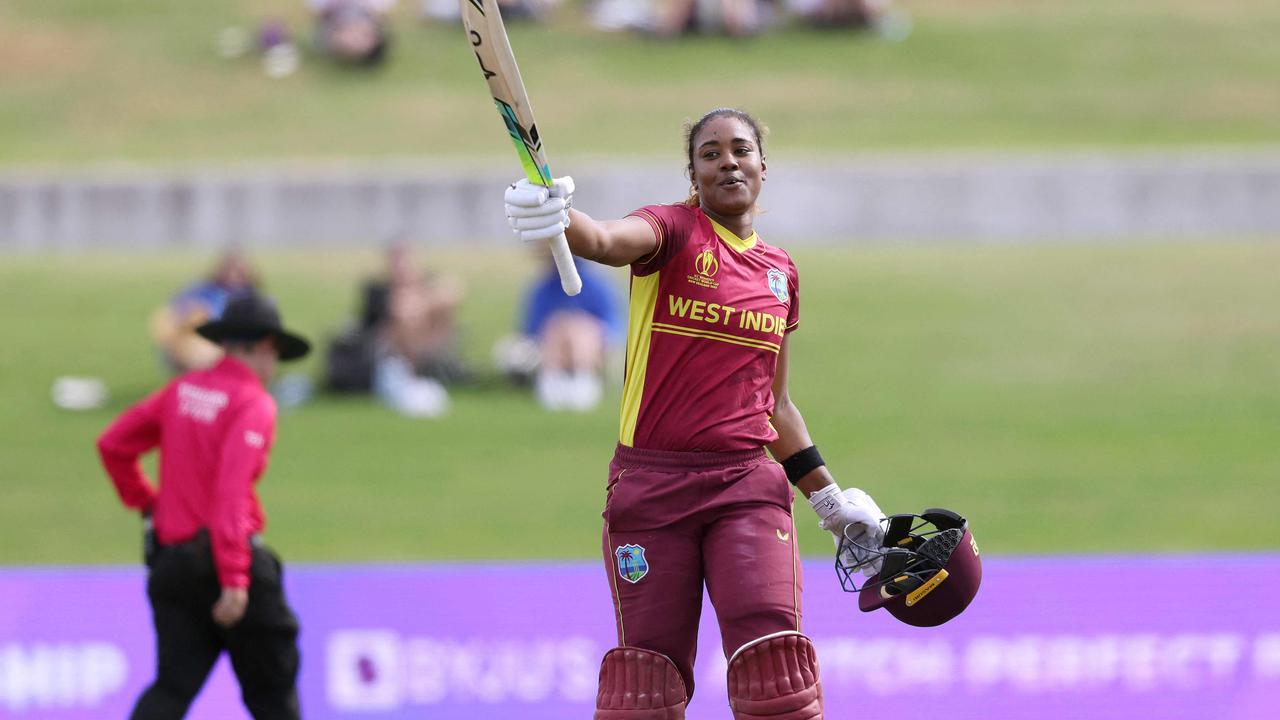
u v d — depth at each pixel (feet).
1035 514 129.39
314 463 144.05
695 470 46.73
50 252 241.76
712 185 47.21
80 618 85.20
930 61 314.14
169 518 65.57
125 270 228.22
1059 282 214.48
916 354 184.85
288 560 118.11
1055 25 333.83
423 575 85.56
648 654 46.29
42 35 326.44
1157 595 86.12
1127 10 342.64
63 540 125.39
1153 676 85.87
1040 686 85.56
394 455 146.61
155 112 292.61
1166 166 242.58
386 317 168.66
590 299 167.32
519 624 85.56
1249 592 86.33
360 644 84.84
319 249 240.73
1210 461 145.07
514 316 199.93
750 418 47.50
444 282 173.47
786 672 45.75
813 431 156.04
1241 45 322.55
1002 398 168.35
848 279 218.38
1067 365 180.55
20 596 85.25
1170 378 175.32
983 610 85.66
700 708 83.97
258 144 277.85
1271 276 214.90
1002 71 309.01
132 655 85.15
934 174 242.99
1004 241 240.53
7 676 84.74
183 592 64.95
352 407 162.61
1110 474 140.97
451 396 166.40
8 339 190.60
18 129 285.02
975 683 85.40
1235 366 179.22
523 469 142.72
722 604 46.09
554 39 322.55
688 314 46.68
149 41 323.78
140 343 190.49
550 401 162.71
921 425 157.89
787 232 243.81
